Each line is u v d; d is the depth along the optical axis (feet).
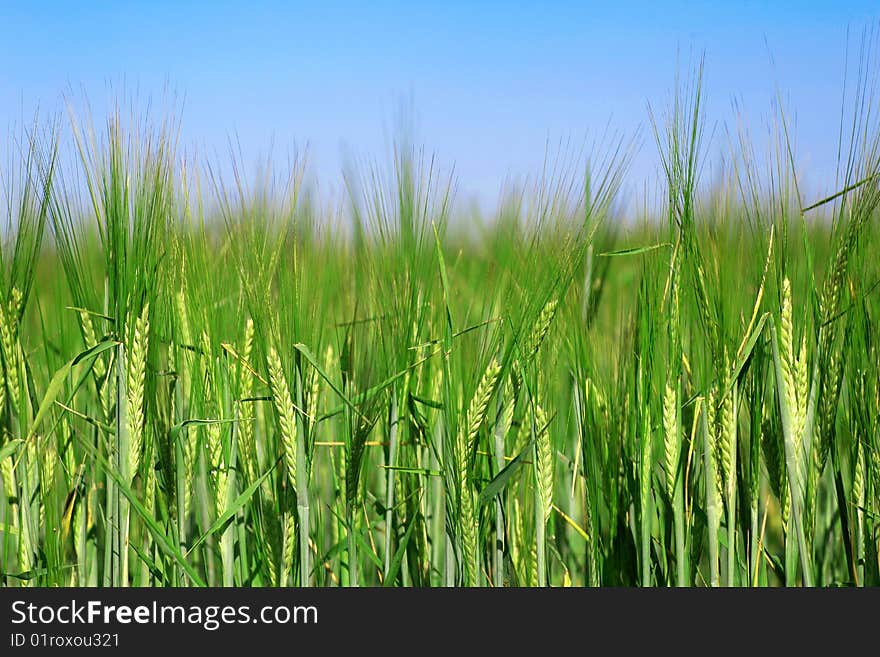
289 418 3.98
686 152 3.94
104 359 4.06
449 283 4.08
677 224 3.95
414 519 4.07
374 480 4.41
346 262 4.15
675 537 4.00
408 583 4.22
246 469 4.10
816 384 3.98
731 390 3.96
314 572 4.15
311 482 4.19
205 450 4.12
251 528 4.19
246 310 4.12
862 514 4.07
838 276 3.98
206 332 4.05
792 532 4.01
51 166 4.00
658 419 3.99
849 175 3.95
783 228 3.95
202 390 4.07
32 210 4.02
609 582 4.09
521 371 4.00
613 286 4.34
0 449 3.86
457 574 4.07
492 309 4.02
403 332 4.04
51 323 4.26
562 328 4.09
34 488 4.08
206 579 4.27
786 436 3.93
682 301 3.97
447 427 3.99
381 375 4.06
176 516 4.06
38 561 4.06
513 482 4.15
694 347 4.03
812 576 4.01
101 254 4.14
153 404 4.01
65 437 4.11
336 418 4.18
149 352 4.00
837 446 4.07
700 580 4.19
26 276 4.04
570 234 3.99
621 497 4.10
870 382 4.01
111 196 3.97
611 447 4.04
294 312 3.99
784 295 3.95
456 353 3.99
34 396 4.07
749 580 4.05
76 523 4.13
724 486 4.03
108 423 4.03
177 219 4.01
